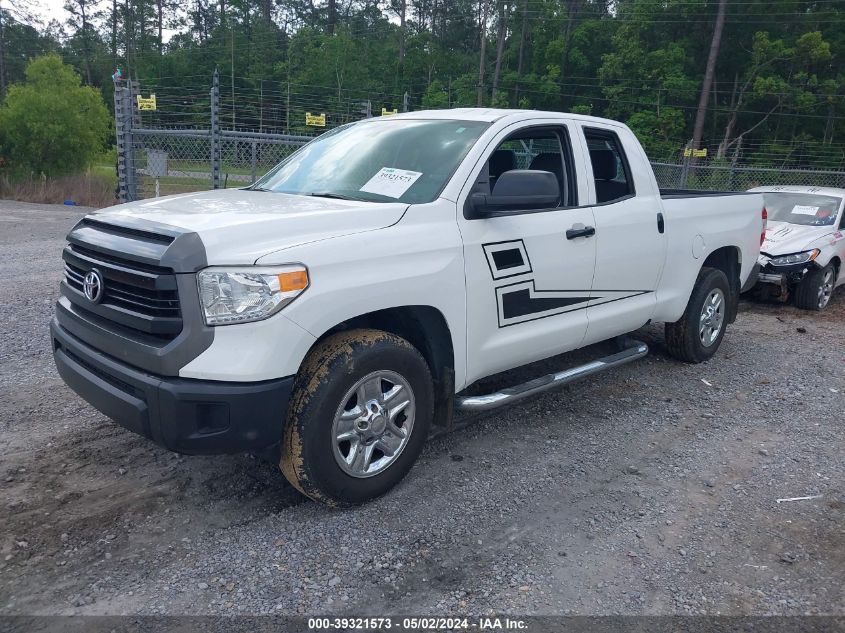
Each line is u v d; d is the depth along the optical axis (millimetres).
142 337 3197
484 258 4043
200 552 3277
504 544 3443
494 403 4203
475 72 67062
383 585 3094
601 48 58094
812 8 52344
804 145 45406
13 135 23531
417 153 4320
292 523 3539
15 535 3334
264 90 61875
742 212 6602
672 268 5676
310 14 87938
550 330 4570
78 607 2883
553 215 4535
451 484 4016
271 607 2924
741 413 5336
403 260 3629
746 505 3930
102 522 3479
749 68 49438
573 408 5273
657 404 5441
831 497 4051
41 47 68625
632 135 5500
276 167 5082
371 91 63469
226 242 3152
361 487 3627
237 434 3133
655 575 3250
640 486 4102
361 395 3547
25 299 7797
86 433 4441
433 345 3975
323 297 3277
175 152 16141
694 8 50031
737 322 8492
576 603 3027
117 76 15375
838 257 9648
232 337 3086
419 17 83625
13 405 4836
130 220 3434
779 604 3082
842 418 5305
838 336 7965
